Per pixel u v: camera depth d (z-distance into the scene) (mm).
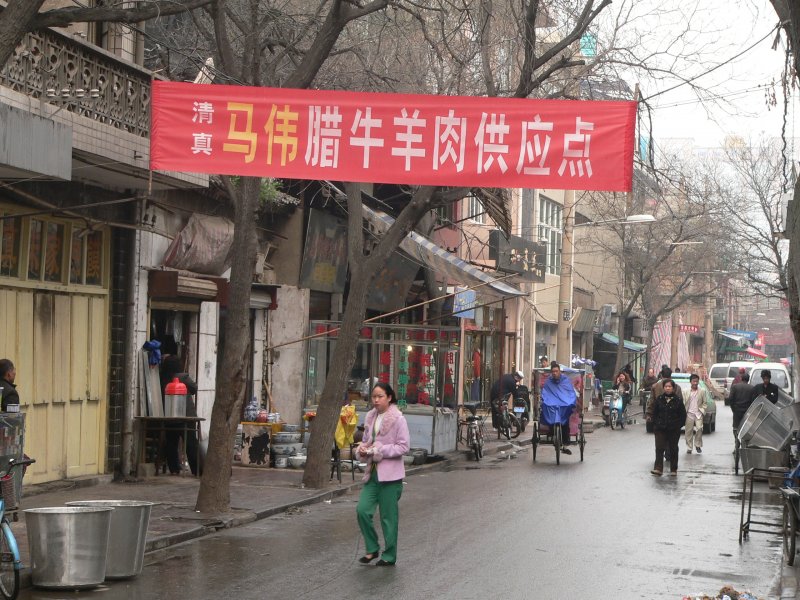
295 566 11133
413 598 9688
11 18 9742
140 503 10438
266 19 16203
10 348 14984
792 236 8695
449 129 11586
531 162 11500
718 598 9492
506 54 20328
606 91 17250
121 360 17828
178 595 9633
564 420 24016
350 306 18141
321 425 17891
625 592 10211
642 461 24781
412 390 23328
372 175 11641
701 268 60000
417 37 21234
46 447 15922
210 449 14312
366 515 11289
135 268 18016
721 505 17016
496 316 40250
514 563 11539
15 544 9227
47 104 13406
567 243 37312
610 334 61156
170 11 11086
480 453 24750
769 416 19172
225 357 14375
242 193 14445
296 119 11734
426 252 24984
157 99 11781
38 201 13719
